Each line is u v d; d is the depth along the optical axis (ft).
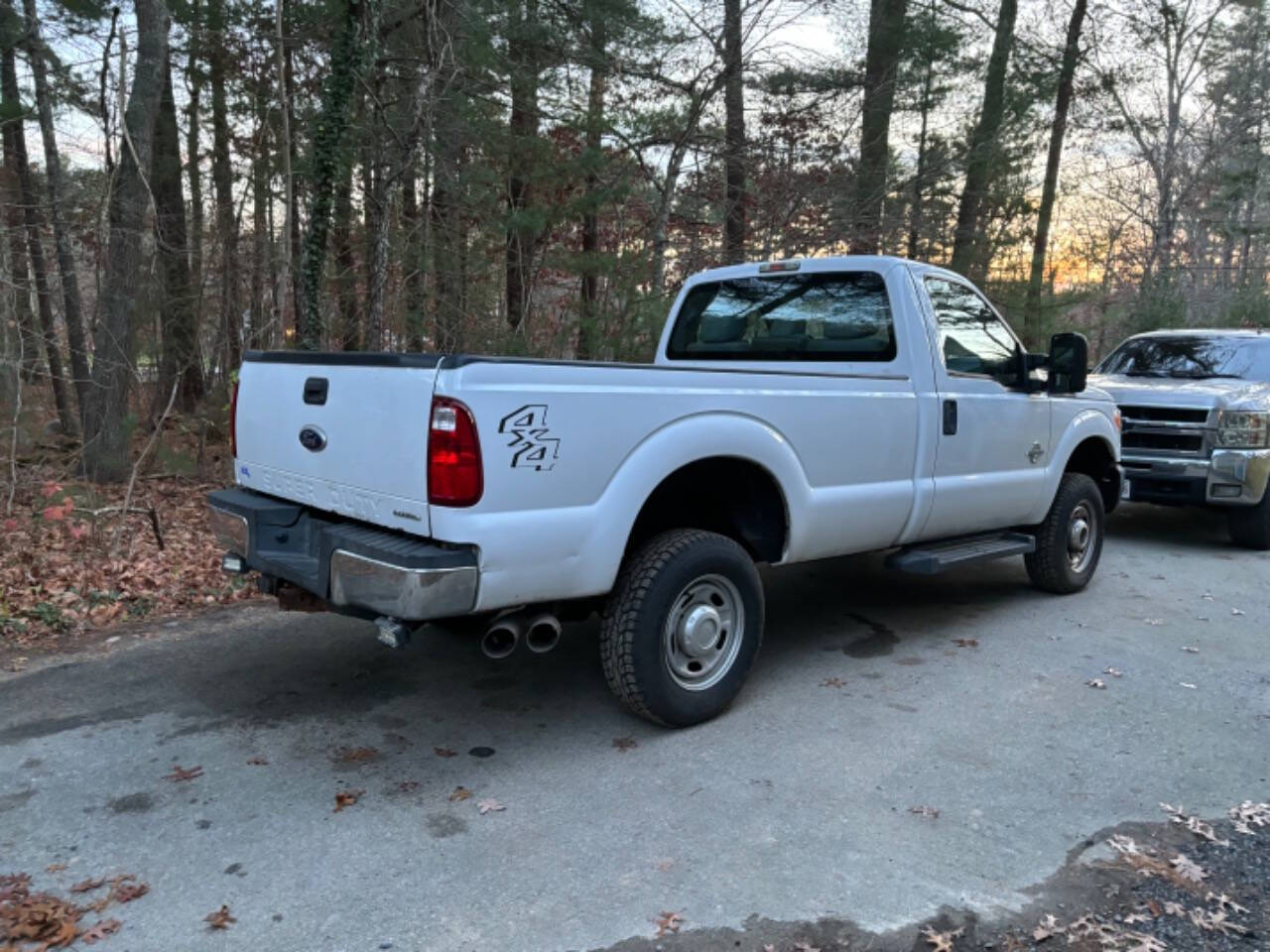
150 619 18.45
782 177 46.16
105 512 23.41
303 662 16.03
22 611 18.07
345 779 11.64
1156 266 78.07
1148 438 27.09
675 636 13.02
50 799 10.98
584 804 11.05
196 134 40.22
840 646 17.34
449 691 14.78
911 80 47.37
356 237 41.81
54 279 37.24
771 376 13.70
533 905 9.00
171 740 12.75
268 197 39.24
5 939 8.33
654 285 41.45
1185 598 21.30
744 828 10.52
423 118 35.29
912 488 16.08
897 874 9.62
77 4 34.30
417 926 8.64
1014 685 15.30
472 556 10.66
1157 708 14.43
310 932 8.54
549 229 43.70
